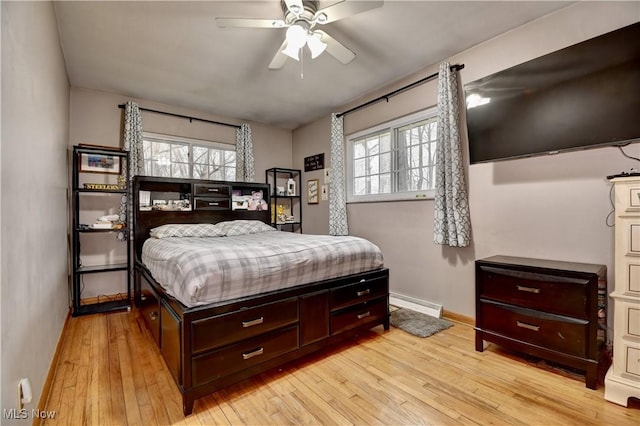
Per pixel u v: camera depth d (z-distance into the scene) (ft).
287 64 9.61
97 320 9.39
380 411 5.10
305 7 6.20
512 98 7.25
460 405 5.22
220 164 14.74
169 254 6.77
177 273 5.79
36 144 5.19
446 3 6.85
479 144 7.97
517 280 6.55
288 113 14.39
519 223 7.86
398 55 9.17
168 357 6.05
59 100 8.13
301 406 5.26
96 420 4.89
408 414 5.01
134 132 11.63
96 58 9.04
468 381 5.95
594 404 5.20
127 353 7.19
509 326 6.67
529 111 6.98
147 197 11.48
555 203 7.24
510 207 8.03
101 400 5.40
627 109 5.69
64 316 8.60
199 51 8.72
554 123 6.61
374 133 12.37
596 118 6.05
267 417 4.99
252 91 11.72
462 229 8.70
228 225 11.93
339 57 7.64
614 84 5.81
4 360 3.33
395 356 7.02
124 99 11.96
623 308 5.21
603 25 6.52
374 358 6.94
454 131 8.79
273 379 6.12
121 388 5.78
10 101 3.77
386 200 11.57
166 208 11.69
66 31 7.67
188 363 5.11
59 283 7.80
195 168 13.96
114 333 8.38
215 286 5.51
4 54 3.58
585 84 6.15
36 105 5.21
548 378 6.03
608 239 6.50
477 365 6.57
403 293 10.91
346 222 13.12
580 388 5.67
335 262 7.39
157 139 12.90
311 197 15.74
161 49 8.59
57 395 5.55
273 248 6.79
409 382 5.94
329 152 14.64
